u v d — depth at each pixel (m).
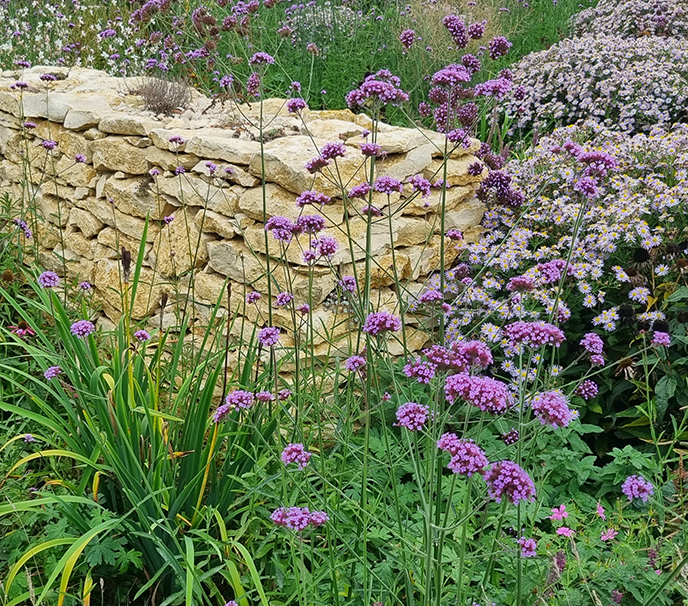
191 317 4.43
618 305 3.78
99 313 5.16
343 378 3.79
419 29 7.37
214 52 4.88
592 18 8.41
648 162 4.39
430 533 1.90
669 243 3.67
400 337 4.08
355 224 3.97
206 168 4.27
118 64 7.61
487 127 6.64
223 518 2.85
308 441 2.91
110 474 2.91
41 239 5.54
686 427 3.36
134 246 4.79
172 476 2.78
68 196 5.35
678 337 3.36
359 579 2.55
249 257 4.06
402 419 1.95
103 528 2.41
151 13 5.55
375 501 2.80
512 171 4.75
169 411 3.03
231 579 2.51
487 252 4.22
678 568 1.88
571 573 2.42
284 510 2.04
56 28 7.83
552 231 4.26
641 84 5.88
